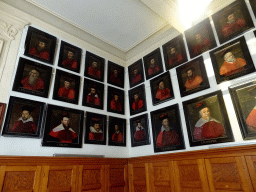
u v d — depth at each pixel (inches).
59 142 219.3
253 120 173.6
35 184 174.4
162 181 218.1
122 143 287.9
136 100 307.9
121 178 252.1
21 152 190.5
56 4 246.5
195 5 225.0
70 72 265.9
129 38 312.7
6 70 205.3
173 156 213.2
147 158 241.8
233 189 161.6
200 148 206.8
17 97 203.5
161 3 219.5
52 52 252.8
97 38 313.4
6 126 186.9
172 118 244.8
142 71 315.3
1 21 217.9
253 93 180.7
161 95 269.1
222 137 189.8
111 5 250.4
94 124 263.9
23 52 227.3
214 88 213.6
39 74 231.8
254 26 197.3
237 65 199.3
